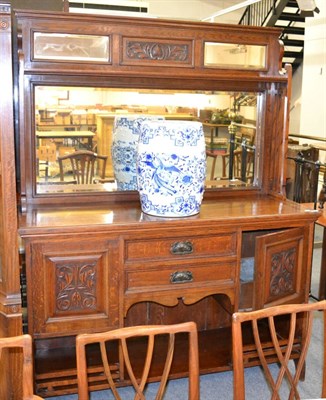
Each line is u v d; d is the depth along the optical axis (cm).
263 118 256
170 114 244
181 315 268
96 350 238
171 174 209
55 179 234
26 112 222
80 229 195
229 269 221
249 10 912
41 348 244
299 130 893
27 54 213
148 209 218
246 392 235
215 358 246
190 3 1003
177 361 242
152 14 985
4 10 172
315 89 763
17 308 193
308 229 234
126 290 208
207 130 251
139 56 225
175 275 213
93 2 916
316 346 276
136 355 245
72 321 204
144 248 207
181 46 230
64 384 218
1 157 183
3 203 186
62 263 198
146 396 230
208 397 232
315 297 344
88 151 237
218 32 233
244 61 240
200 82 242
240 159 259
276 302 229
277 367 259
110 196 243
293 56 875
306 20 775
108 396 230
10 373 195
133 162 243
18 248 191
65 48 216
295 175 412
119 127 239
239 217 216
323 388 144
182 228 209
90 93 231
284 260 229
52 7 255
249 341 250
